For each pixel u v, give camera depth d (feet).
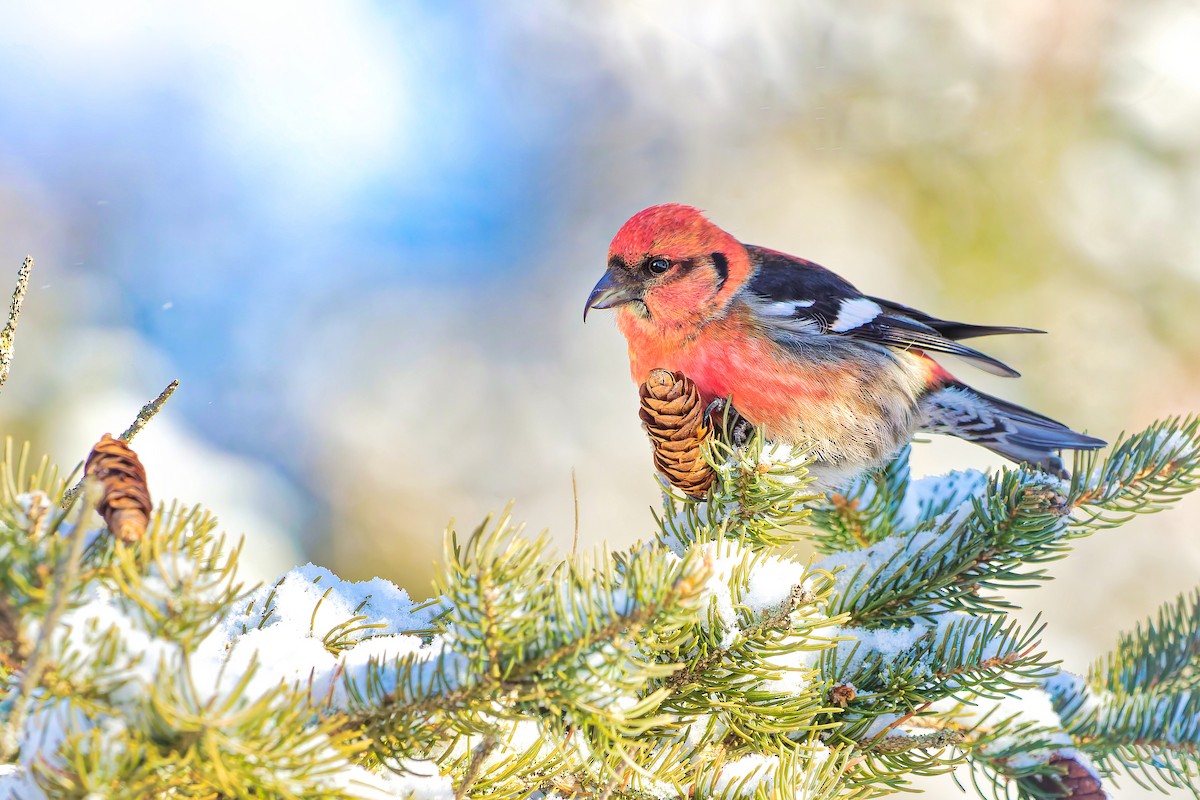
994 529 14.15
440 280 42.06
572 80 45.32
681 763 11.65
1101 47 39.78
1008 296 39.63
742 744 11.93
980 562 14.14
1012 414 23.45
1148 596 36.55
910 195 40.98
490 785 10.40
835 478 22.49
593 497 37.55
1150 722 14.70
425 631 11.53
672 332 23.03
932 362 23.97
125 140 41.81
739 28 43.34
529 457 37.99
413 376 39.01
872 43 41.91
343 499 35.50
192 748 7.68
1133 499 14.78
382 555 34.94
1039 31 40.04
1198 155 39.04
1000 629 12.98
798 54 42.93
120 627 7.91
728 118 43.70
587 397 39.58
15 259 38.09
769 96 43.32
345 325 40.06
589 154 44.62
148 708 7.61
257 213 42.22
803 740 12.28
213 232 41.60
